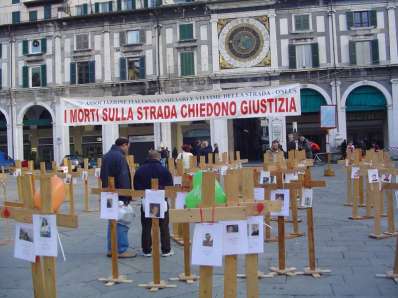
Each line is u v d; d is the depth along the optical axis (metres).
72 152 42.88
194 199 5.25
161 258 7.95
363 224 10.40
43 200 4.73
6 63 41.88
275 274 6.72
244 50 37.31
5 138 43.16
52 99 40.72
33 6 42.88
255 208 4.52
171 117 12.62
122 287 6.42
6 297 6.12
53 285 4.83
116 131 39.75
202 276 4.39
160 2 39.06
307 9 36.75
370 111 36.84
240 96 12.35
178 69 38.53
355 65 36.09
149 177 7.98
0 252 8.76
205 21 38.12
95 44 40.16
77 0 41.22
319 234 9.45
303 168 10.30
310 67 36.69
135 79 39.31
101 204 6.83
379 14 36.12
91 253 8.42
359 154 13.15
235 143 41.00
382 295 5.73
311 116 37.28
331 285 6.18
